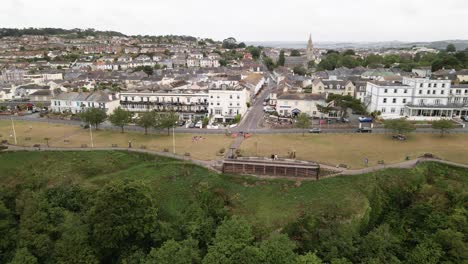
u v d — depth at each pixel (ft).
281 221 214.90
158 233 189.98
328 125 371.97
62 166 278.26
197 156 283.79
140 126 367.86
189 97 453.99
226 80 546.26
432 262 174.50
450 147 290.76
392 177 241.76
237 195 241.55
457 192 221.05
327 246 187.11
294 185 247.70
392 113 397.39
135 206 190.80
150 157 288.71
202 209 217.97
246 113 448.24
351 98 408.46
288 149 295.07
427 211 211.82
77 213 218.38
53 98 460.96
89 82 602.44
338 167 253.65
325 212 217.97
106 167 277.03
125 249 185.26
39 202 215.10
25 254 171.53
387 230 198.08
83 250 175.94
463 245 175.83
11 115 439.63
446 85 388.57
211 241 191.11
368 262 172.04
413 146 295.69
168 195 242.78
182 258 159.43
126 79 622.13
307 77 637.71
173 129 345.31
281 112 428.15
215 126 379.96
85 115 363.56
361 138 324.19
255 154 282.36
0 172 273.33
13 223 207.72
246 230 179.93
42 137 343.67
